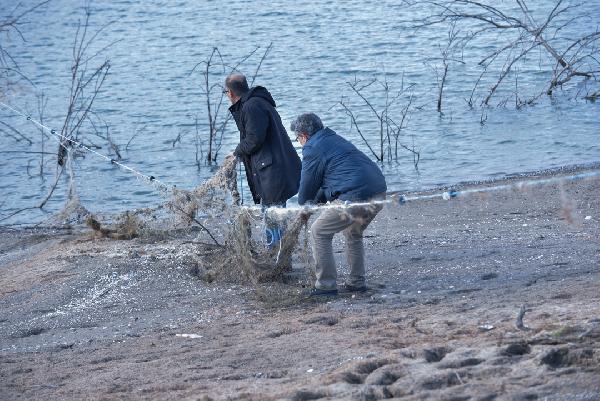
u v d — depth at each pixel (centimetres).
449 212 2356
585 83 4012
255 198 1686
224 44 5256
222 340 1275
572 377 809
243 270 1619
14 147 3484
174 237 1939
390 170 3052
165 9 6381
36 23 5956
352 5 6175
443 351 973
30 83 4425
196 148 3356
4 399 1056
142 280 1659
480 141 3334
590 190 2462
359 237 1510
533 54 4578
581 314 1099
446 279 1565
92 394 1034
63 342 1358
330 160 1427
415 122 3619
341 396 861
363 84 4206
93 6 6519
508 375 848
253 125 1593
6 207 2833
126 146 3450
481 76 3997
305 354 1117
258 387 961
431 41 5009
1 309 1567
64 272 1752
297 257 1717
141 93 4234
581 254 1664
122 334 1374
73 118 3694
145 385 1054
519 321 1042
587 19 5184
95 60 4938
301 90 4169
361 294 1505
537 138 3328
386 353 1009
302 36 5347
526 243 1825
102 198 2880
